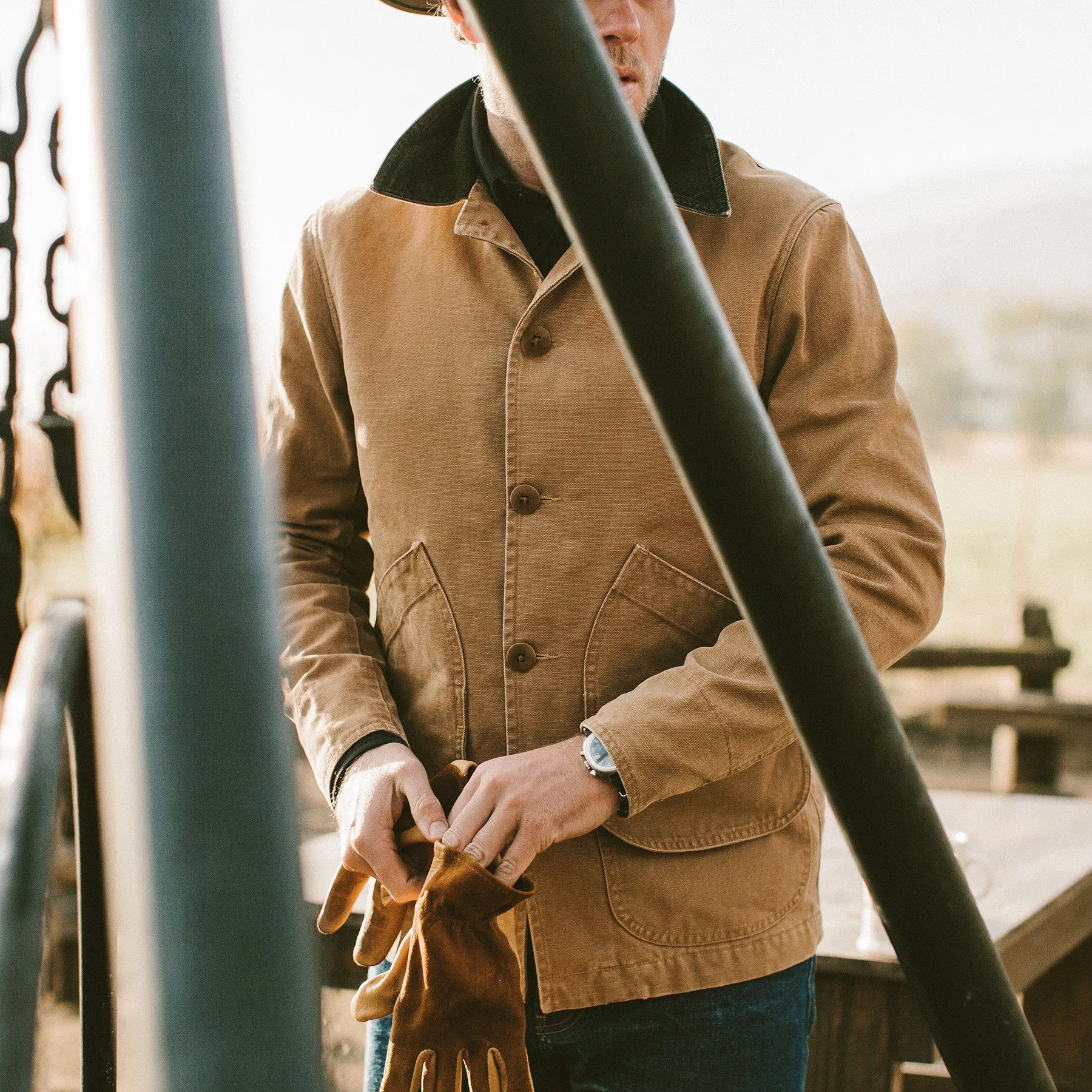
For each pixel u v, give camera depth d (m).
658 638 1.32
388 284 1.44
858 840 0.53
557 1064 1.38
